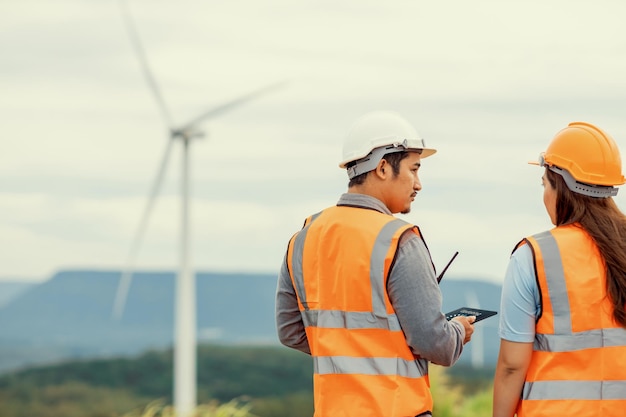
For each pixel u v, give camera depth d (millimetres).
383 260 4133
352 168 4379
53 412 71375
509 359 4172
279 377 82938
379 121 4352
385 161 4316
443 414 14820
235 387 79688
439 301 4125
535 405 4133
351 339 4211
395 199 4359
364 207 4316
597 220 4145
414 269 4109
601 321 4066
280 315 4605
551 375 4109
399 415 4105
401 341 4145
